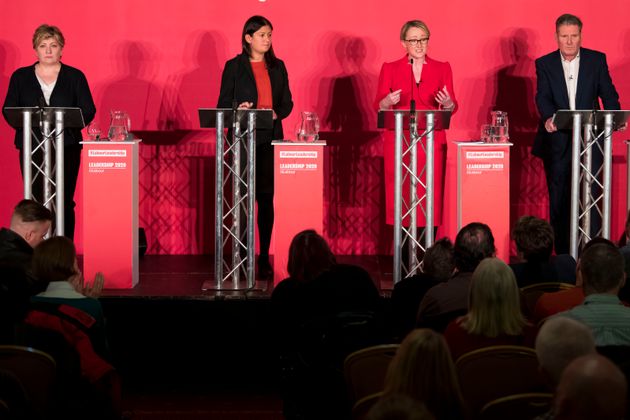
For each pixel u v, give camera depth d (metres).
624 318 5.21
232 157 8.63
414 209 8.63
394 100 8.77
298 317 6.25
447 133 11.00
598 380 3.34
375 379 5.26
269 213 9.42
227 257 10.76
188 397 8.53
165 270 9.88
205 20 10.91
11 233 7.08
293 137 11.02
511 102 10.94
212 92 10.97
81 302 6.24
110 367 5.99
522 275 6.96
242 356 8.62
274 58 9.27
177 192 11.04
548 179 9.74
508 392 4.95
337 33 10.91
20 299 6.43
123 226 8.74
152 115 10.98
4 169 10.96
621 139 10.81
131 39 10.91
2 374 4.92
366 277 6.36
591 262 5.40
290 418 6.50
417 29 9.16
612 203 10.85
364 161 11.02
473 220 8.62
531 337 5.37
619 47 10.90
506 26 10.88
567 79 9.64
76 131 9.41
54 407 5.87
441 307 6.16
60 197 8.66
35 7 10.86
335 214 11.08
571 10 10.85
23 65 10.88
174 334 8.59
